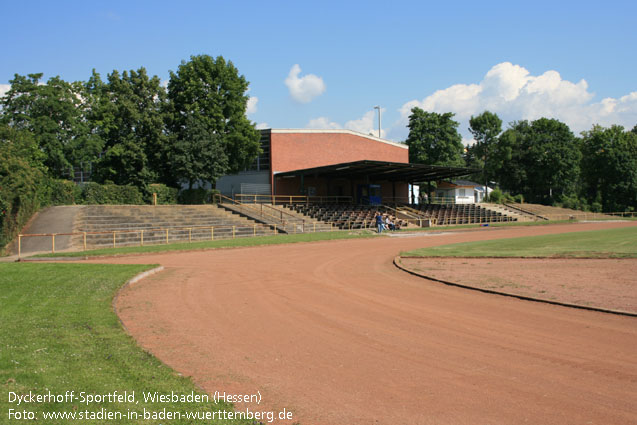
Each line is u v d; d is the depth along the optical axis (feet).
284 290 40.65
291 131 161.89
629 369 20.08
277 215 137.28
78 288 37.83
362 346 23.99
